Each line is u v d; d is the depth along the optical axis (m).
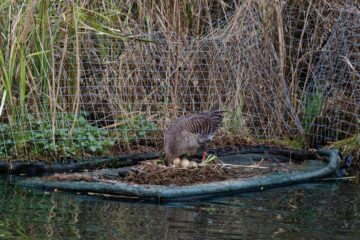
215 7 15.82
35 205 10.54
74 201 10.89
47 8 13.38
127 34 14.13
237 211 10.61
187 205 10.91
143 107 14.51
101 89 14.13
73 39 13.91
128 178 11.95
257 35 14.91
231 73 14.70
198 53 14.59
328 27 15.76
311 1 15.66
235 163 13.51
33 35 13.45
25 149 13.22
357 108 14.88
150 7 14.79
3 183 11.93
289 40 16.02
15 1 13.55
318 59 15.99
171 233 9.32
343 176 13.44
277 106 14.98
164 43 14.38
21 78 12.91
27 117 13.37
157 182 11.83
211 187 11.62
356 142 14.51
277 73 15.03
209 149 13.93
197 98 14.76
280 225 9.91
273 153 14.22
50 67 13.48
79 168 13.03
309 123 15.17
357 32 15.28
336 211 10.79
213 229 9.58
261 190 12.13
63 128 13.44
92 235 9.12
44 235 9.05
